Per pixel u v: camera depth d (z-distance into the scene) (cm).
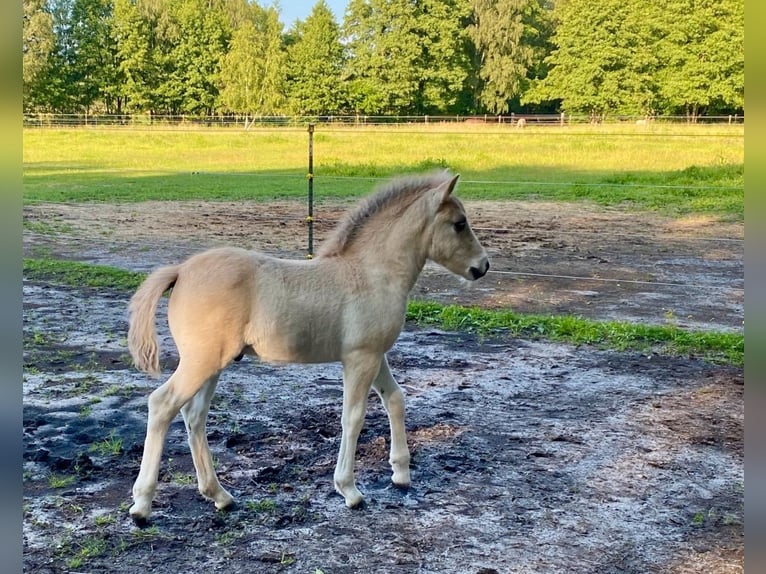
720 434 514
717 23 4119
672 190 1830
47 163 2708
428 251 411
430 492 422
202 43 5500
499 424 529
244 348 376
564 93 4738
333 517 389
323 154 2827
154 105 5428
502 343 740
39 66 5025
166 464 450
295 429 509
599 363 678
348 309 381
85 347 696
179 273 371
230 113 5297
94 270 1011
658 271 1068
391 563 344
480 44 5419
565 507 406
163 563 339
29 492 405
